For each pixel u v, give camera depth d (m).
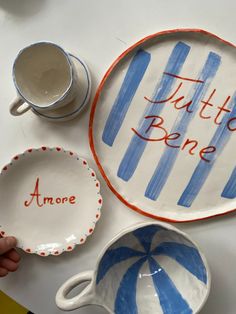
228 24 0.64
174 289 0.66
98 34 0.66
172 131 0.66
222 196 0.66
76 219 0.69
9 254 0.69
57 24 0.67
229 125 0.65
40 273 0.70
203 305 0.62
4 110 0.69
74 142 0.68
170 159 0.66
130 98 0.66
